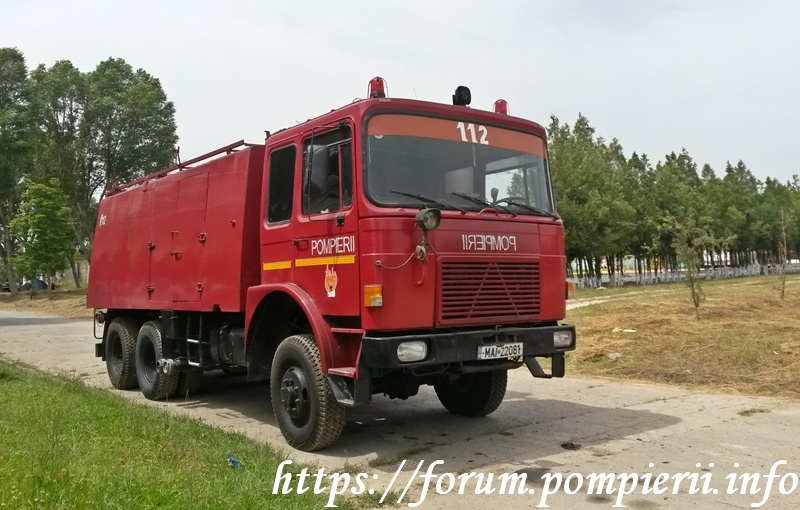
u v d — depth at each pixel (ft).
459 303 19.15
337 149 19.69
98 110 133.80
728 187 156.15
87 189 140.87
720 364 31.86
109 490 13.48
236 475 15.69
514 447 20.49
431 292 18.69
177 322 28.71
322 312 19.95
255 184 23.99
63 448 16.57
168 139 140.15
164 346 29.55
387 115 19.49
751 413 23.89
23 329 71.51
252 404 29.12
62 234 124.47
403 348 17.89
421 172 19.70
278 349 21.58
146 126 137.69
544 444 20.72
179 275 27.91
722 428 21.95
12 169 110.52
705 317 48.37
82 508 12.52
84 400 24.18
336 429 19.89
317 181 19.89
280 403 21.52
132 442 17.99
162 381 29.30
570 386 30.50
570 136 114.42
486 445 20.83
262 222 23.13
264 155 23.62
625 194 125.18
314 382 19.86
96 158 139.74
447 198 19.90
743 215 150.00
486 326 19.98
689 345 36.09
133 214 32.37
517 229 20.66
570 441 20.98
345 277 19.08
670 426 22.43
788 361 30.94
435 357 18.31
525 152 22.29
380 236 18.24
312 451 20.39
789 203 170.09
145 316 33.88
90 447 17.17
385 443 21.33
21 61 119.44
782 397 26.48
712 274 154.20
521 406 26.48
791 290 78.59
